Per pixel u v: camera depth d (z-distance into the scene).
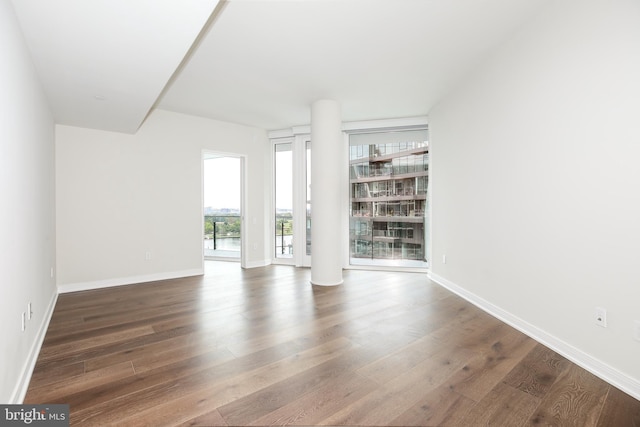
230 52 2.84
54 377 1.87
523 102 2.49
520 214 2.55
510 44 2.63
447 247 3.91
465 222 3.45
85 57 2.16
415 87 3.67
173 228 4.66
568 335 2.10
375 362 2.05
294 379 1.84
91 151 3.99
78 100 2.97
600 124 1.85
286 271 5.12
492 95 2.91
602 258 1.85
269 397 1.67
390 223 5.14
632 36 1.67
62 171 3.79
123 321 2.82
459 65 3.13
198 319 2.86
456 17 2.34
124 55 2.14
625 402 1.62
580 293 2.00
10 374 1.58
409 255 5.06
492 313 2.94
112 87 2.67
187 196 4.80
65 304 3.34
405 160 5.00
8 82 1.56
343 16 2.32
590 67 1.90
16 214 1.73
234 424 1.46
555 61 2.16
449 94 3.83
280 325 2.71
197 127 4.89
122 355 2.16
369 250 5.29
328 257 4.12
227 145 5.22
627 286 1.72
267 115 4.81
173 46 2.03
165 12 1.68
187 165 4.79
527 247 2.47
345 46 2.75
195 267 4.86
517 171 2.58
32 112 2.20
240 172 5.52
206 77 3.38
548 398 1.66
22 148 1.89
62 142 3.79
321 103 4.06
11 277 1.61
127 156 4.27
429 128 4.53
